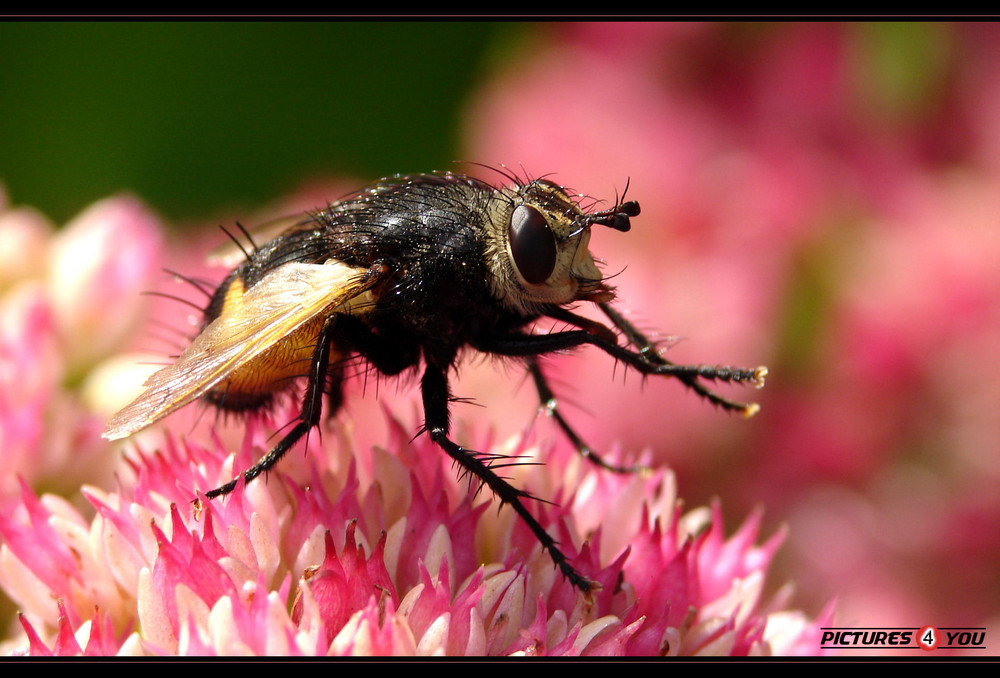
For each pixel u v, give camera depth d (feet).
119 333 0.38
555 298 0.33
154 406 0.32
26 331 0.36
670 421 0.41
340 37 0.49
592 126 0.42
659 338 0.34
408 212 0.33
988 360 0.40
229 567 0.31
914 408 0.40
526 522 0.32
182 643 0.30
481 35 0.49
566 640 0.31
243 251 0.34
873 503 0.41
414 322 0.33
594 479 0.34
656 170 0.42
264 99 0.50
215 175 0.49
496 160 0.43
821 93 0.41
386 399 0.38
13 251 0.38
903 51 0.41
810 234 0.41
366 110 0.50
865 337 0.40
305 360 0.33
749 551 0.33
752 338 0.41
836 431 0.41
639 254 0.41
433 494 0.32
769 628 0.33
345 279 0.33
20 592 0.32
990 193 0.41
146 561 0.32
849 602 0.40
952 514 0.40
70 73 0.48
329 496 0.33
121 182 0.49
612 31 0.43
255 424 0.34
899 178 0.41
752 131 0.42
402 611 0.31
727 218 0.41
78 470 0.36
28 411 0.35
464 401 0.34
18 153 0.48
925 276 0.40
